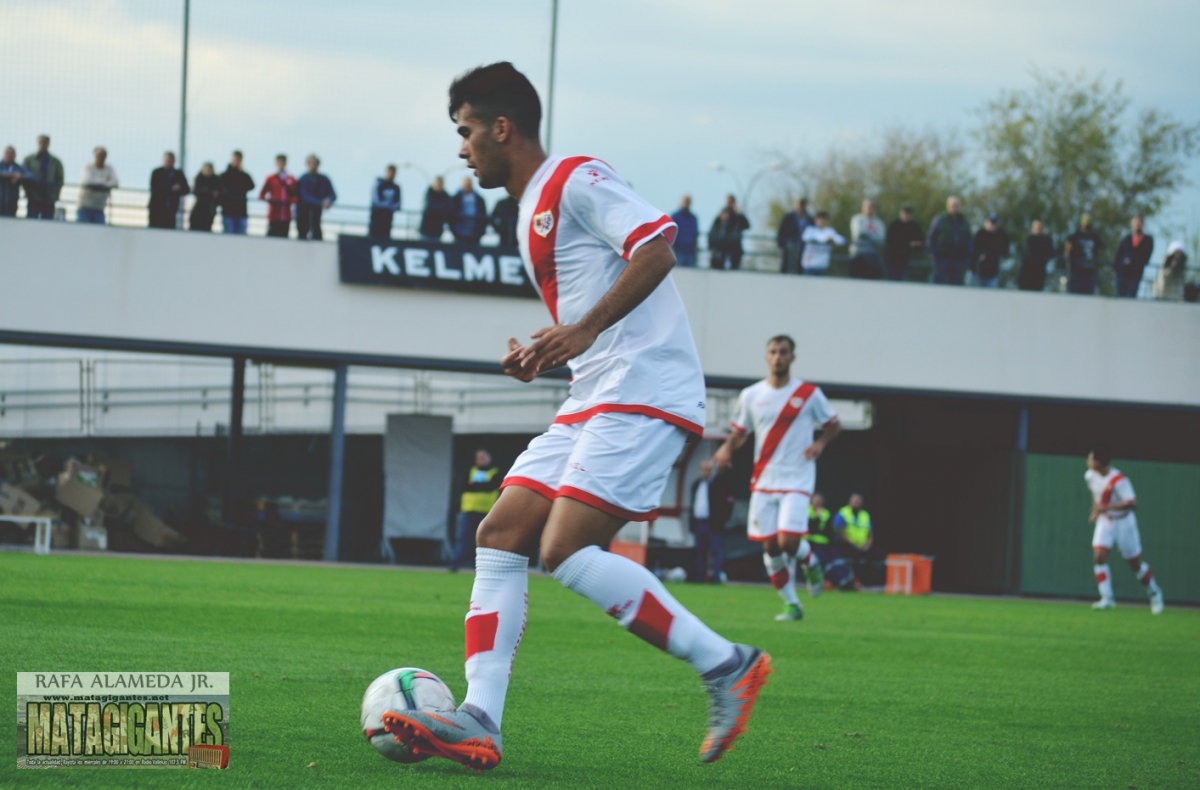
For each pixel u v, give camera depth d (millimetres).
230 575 51969
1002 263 86375
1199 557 84688
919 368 82562
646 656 26281
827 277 82125
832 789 13477
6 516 68062
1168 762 16469
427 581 56719
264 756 13336
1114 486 65250
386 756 13016
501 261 79188
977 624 45062
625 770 13789
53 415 96500
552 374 95938
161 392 98875
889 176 168125
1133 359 83688
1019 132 156500
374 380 102375
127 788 11484
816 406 41500
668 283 13562
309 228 77875
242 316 77125
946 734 18031
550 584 58188
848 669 26469
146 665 20312
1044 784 14445
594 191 12922
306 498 100000
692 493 77688
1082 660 31766
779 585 42094
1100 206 154500
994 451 88812
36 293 75250
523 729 16328
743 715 13117
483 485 70562
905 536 99688
